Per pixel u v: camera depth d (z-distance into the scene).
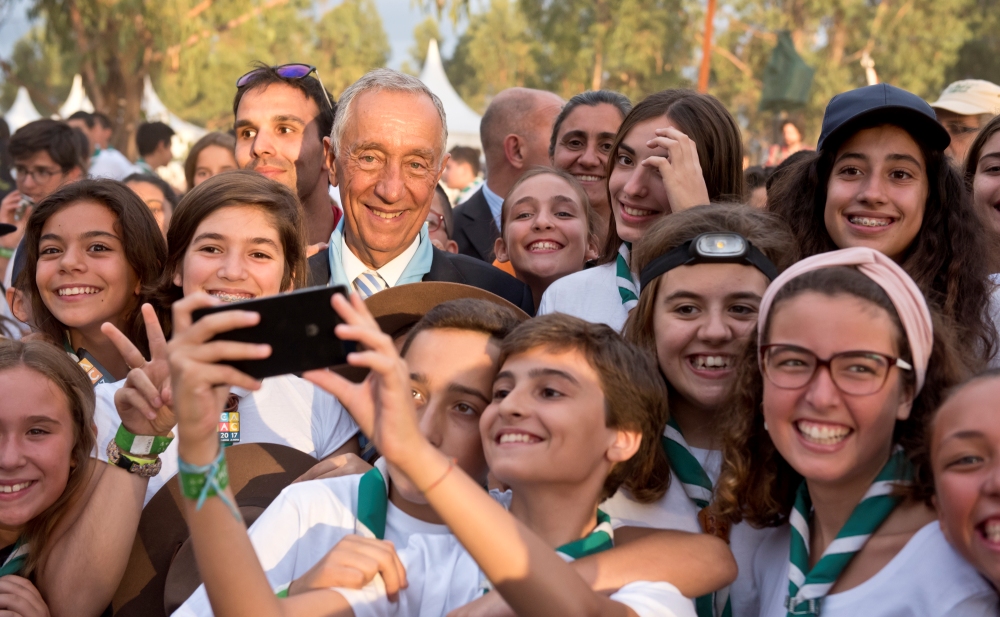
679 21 33.81
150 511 2.78
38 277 3.35
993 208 3.73
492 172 6.05
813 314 2.15
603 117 4.80
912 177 3.07
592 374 2.27
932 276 3.08
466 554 2.41
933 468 2.04
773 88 18.73
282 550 2.45
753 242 2.65
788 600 2.20
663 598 2.12
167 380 2.61
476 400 2.48
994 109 5.52
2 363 2.70
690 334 2.60
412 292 3.21
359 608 2.13
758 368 2.41
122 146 23.33
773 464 2.41
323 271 3.95
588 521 2.34
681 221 2.73
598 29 33.97
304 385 3.26
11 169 8.44
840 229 3.16
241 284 3.19
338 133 3.80
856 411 2.12
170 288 3.34
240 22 26.59
